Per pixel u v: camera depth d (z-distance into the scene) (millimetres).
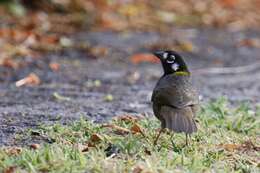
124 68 16797
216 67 17547
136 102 12828
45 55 17484
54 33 19891
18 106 12016
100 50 18031
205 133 10000
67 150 8586
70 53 17844
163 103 8883
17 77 15172
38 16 21484
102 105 12320
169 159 8461
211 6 25703
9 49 17453
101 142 9156
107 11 23047
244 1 27078
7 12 21391
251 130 10484
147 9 24078
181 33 21688
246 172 8500
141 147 8953
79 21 21312
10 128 10047
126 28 21516
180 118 8664
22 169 8023
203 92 14344
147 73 16281
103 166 8078
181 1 25703
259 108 12516
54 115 11102
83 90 14023
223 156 8961
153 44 19328
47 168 8008
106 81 15141
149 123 10297
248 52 19703
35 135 9633
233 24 23812
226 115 11227
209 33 22125
